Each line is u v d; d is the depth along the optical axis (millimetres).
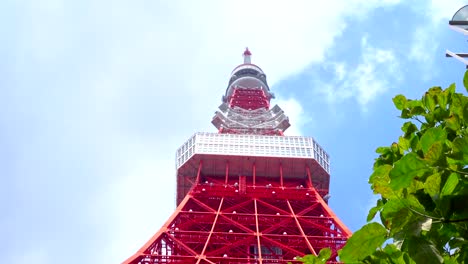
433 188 9500
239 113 138125
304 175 105125
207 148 104938
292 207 92312
